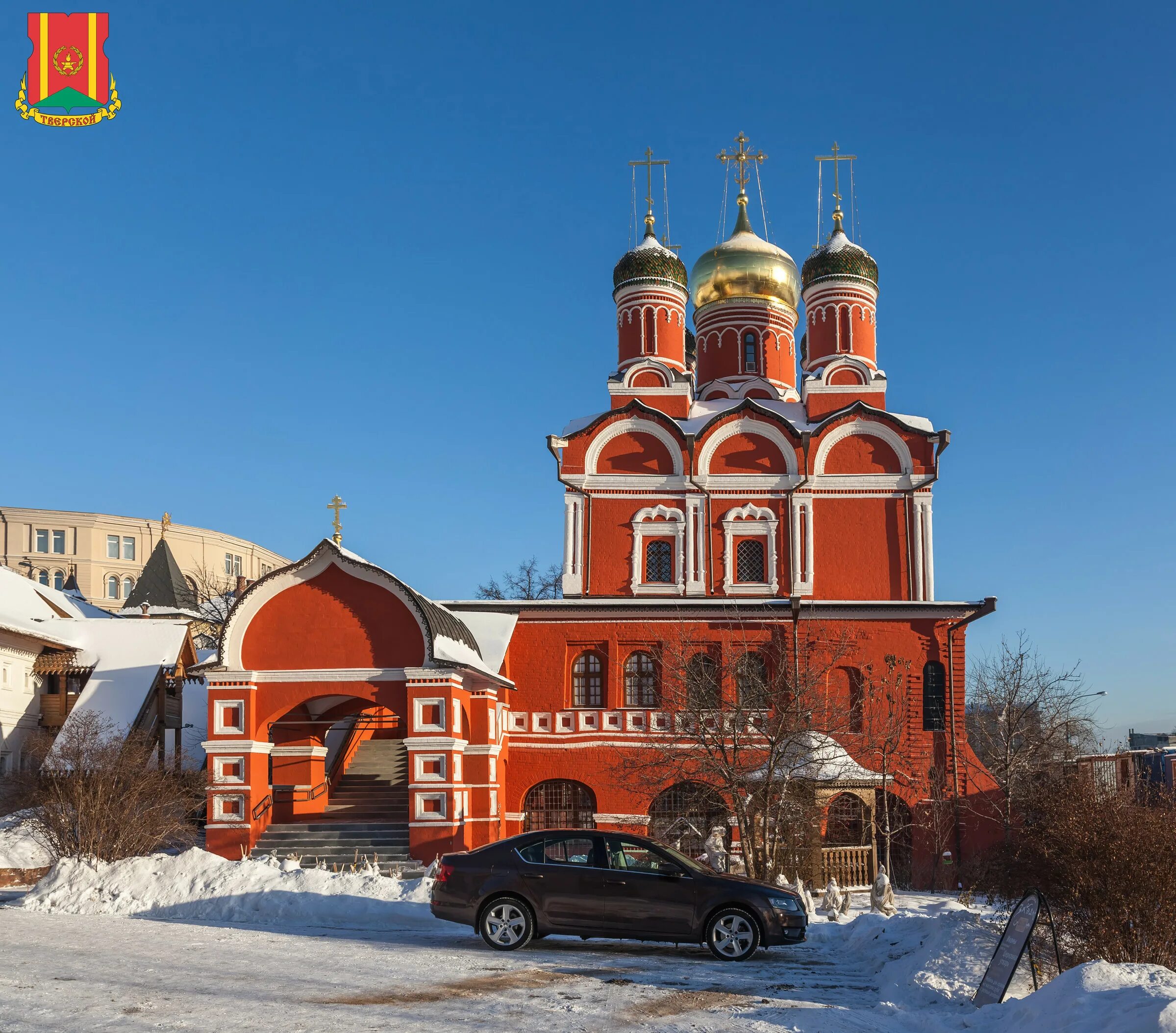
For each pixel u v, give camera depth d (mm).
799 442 38469
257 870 20797
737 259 45938
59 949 14688
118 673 38844
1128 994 10094
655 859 15719
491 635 32906
